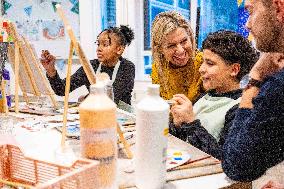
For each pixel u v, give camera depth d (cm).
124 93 263
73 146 122
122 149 120
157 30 189
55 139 131
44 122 157
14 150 89
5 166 91
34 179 87
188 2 342
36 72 178
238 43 143
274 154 91
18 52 171
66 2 333
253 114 92
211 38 146
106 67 274
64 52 333
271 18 94
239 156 92
